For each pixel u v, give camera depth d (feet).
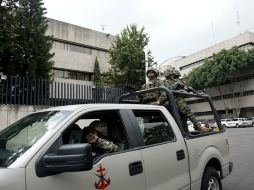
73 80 99.19
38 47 55.93
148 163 11.21
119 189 9.82
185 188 12.89
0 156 8.45
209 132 16.90
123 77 83.46
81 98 42.70
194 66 201.98
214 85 159.33
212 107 18.97
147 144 11.87
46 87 39.09
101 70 106.83
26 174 7.58
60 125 9.17
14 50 48.49
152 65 83.35
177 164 12.73
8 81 35.91
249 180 24.06
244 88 162.20
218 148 16.74
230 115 173.58
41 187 7.73
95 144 11.05
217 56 154.61
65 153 7.68
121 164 10.13
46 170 7.88
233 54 150.00
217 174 15.72
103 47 108.17
